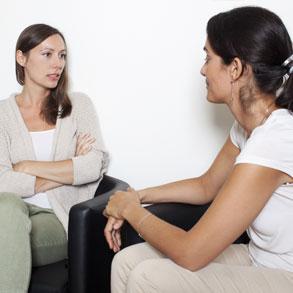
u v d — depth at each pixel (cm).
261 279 100
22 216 138
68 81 183
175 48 169
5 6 187
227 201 94
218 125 170
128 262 110
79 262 132
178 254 98
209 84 111
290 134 96
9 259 129
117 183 163
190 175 178
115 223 124
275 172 95
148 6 170
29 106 177
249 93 103
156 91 175
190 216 138
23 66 175
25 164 163
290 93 101
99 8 176
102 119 185
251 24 100
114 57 178
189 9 165
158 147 180
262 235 107
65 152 173
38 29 169
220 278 99
